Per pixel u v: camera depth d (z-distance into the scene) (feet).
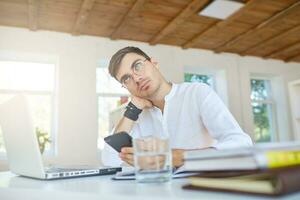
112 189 1.93
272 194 1.34
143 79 4.24
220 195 1.49
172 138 4.41
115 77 4.39
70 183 2.42
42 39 12.32
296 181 1.38
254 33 13.43
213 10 10.96
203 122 4.15
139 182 2.21
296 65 17.80
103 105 13.17
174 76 14.33
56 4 10.46
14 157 3.21
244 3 10.68
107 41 13.32
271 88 17.66
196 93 4.29
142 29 12.69
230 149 1.59
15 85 11.98
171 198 1.51
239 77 15.93
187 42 14.28
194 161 1.77
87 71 12.71
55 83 12.48
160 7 10.93
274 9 11.39
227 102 15.30
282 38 14.21
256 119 16.69
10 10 10.81
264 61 16.87
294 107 14.39
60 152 11.72
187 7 10.80
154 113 4.75
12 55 12.09
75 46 12.76
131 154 3.04
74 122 12.12
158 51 14.24
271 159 1.50
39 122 12.12
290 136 16.63
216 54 15.60
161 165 2.22
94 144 12.24
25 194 2.09
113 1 10.41
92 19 11.67
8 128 3.06
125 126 4.65
